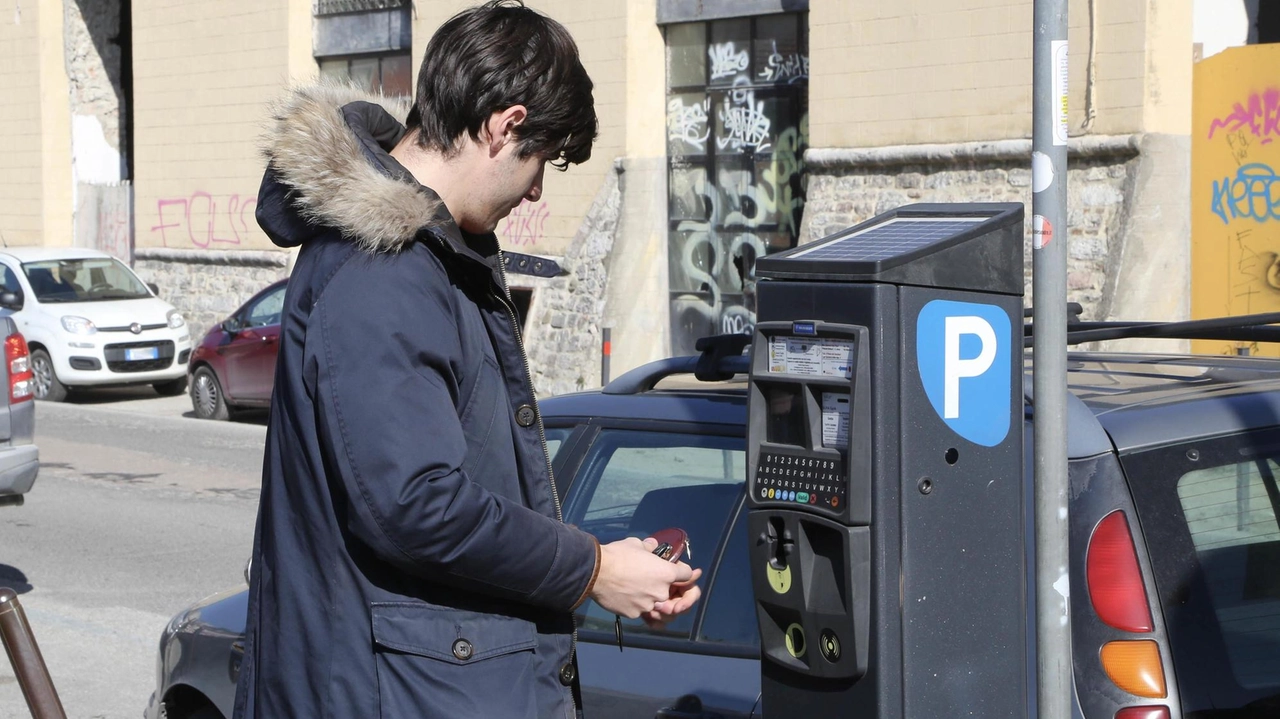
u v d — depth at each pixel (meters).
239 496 10.12
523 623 2.19
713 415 3.20
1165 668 2.41
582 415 3.46
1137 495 2.51
